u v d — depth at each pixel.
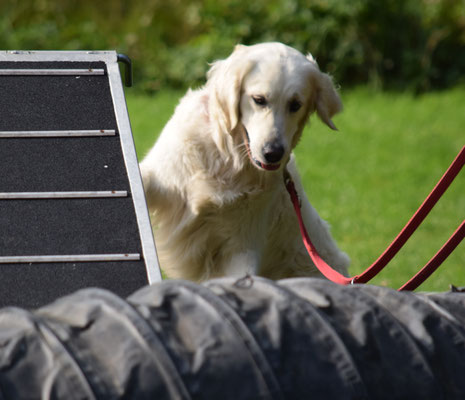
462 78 22.98
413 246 11.06
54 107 5.90
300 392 3.05
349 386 3.08
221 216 6.45
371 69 22.83
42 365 2.90
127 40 22.88
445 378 3.31
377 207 13.12
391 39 22.84
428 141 17.92
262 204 6.52
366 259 10.21
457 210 13.21
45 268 4.80
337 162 16.25
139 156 15.30
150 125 18.00
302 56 6.22
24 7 23.33
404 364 3.26
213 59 22.05
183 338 3.09
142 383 2.89
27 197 5.18
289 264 7.34
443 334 3.44
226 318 3.13
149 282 4.73
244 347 3.05
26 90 6.04
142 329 3.02
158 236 6.83
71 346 2.96
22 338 2.99
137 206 5.21
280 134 5.93
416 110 20.58
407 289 4.78
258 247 6.71
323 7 22.53
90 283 4.73
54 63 6.39
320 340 3.18
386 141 17.89
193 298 3.25
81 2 23.73
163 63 22.38
